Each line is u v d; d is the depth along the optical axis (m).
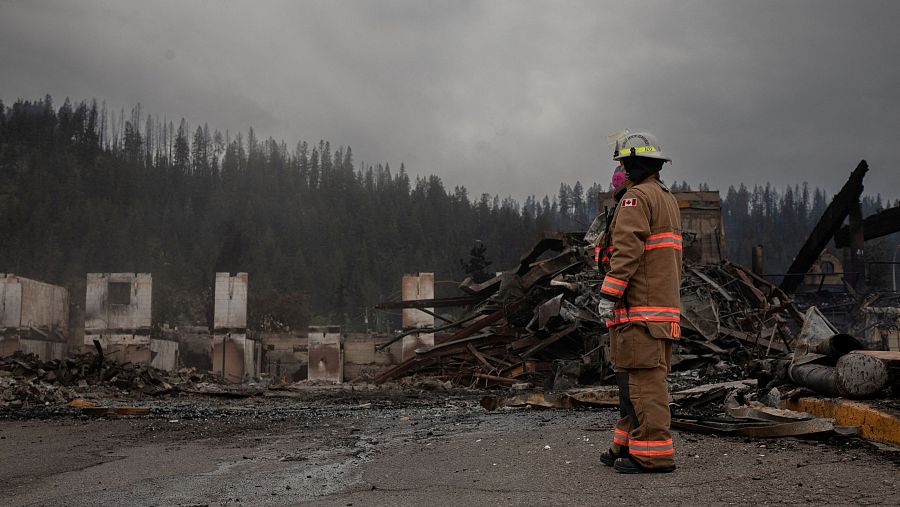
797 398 6.68
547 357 25.69
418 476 4.59
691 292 22.94
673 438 5.65
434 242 198.62
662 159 4.46
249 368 41.97
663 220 4.35
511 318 27.39
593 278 25.03
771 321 26.12
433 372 28.27
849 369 5.62
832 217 37.38
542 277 26.88
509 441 6.00
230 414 10.95
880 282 62.03
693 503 3.44
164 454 6.33
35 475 5.33
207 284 96.75
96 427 8.96
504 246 195.12
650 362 4.24
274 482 4.63
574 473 4.36
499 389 23.45
